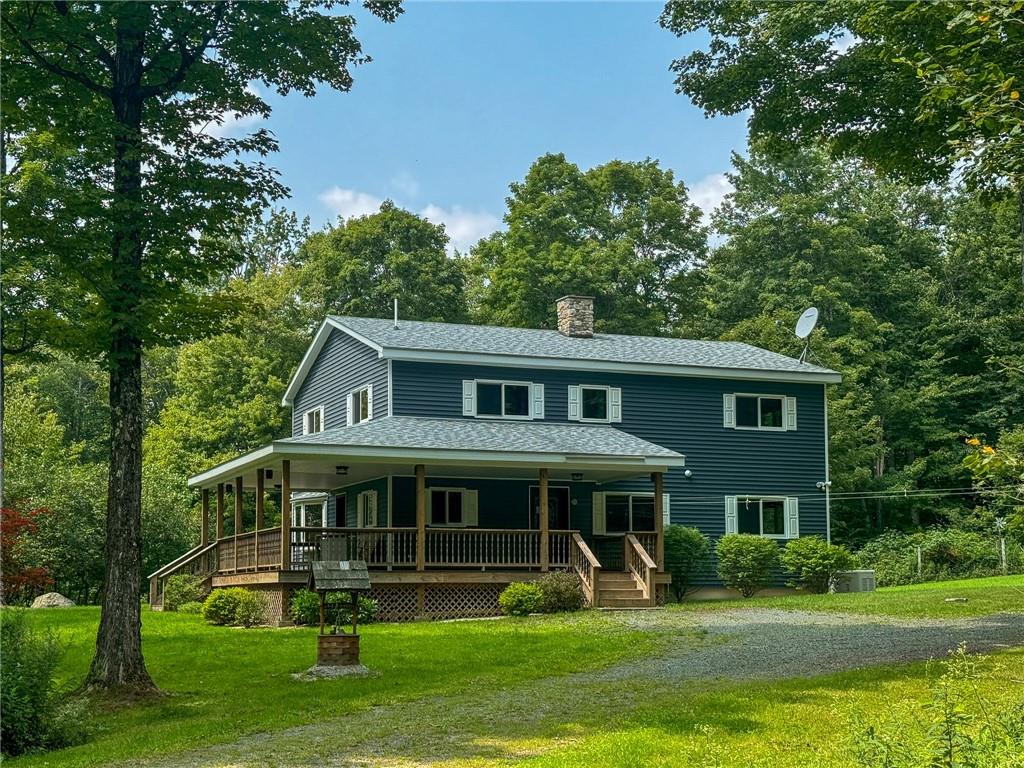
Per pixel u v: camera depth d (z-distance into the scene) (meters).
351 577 16.73
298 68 16.66
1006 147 9.59
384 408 31.50
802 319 37.56
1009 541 42.91
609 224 58.81
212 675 16.91
